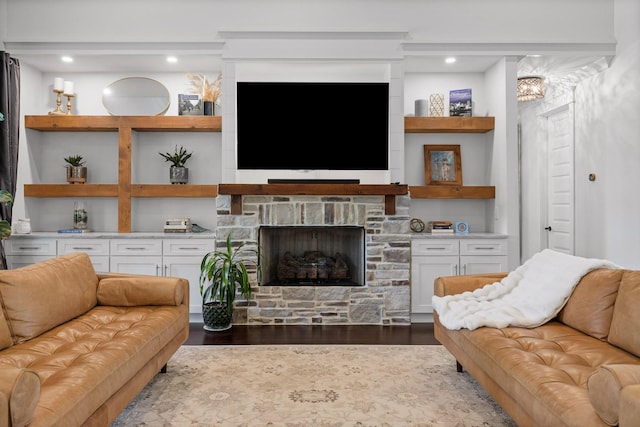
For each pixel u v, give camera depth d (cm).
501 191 436
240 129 432
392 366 296
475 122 448
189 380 270
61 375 170
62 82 443
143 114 469
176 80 473
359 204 414
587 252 477
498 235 420
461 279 291
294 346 341
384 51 425
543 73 474
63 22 420
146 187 439
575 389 158
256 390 255
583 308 227
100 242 414
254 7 422
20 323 215
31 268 237
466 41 422
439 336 289
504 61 429
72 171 446
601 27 425
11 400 122
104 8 421
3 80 405
